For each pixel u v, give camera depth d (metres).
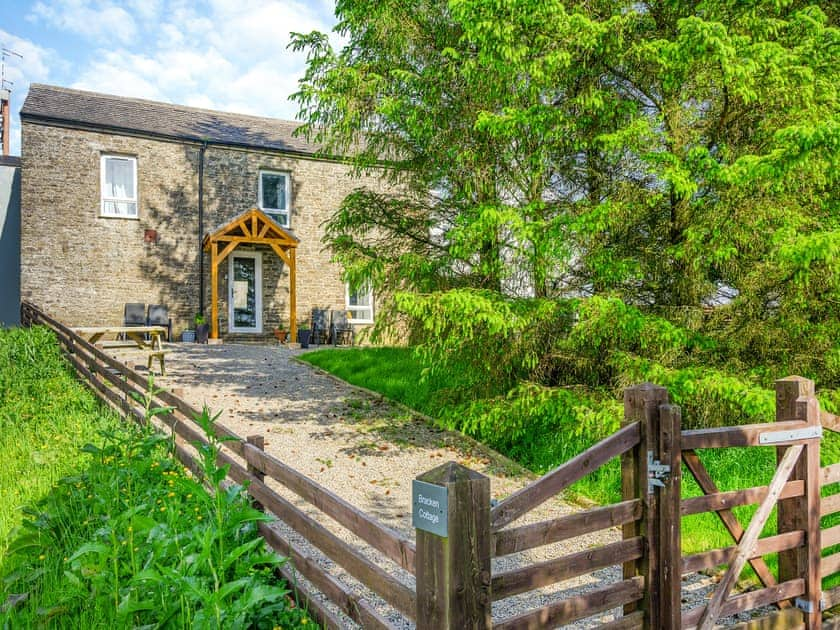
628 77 6.17
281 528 4.85
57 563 3.30
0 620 2.82
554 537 2.54
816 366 6.13
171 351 13.41
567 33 5.44
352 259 7.17
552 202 6.46
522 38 5.54
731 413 6.20
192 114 17.94
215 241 15.55
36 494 4.51
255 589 2.60
